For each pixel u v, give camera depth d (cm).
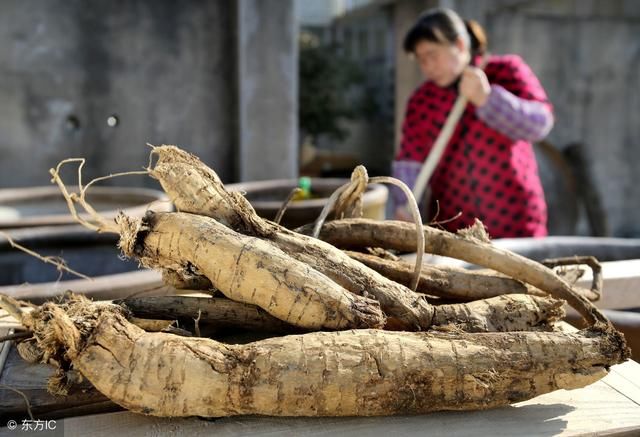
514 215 262
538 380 103
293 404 99
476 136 259
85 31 507
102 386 97
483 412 106
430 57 249
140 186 536
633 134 616
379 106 959
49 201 329
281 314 107
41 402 107
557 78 589
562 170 577
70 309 103
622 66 603
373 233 131
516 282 129
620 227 629
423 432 100
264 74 526
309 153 889
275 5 520
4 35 489
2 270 202
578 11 579
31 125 504
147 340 99
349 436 99
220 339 120
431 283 127
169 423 102
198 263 109
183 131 543
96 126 520
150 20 522
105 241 215
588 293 138
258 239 110
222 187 117
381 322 107
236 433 99
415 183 272
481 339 105
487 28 562
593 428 102
